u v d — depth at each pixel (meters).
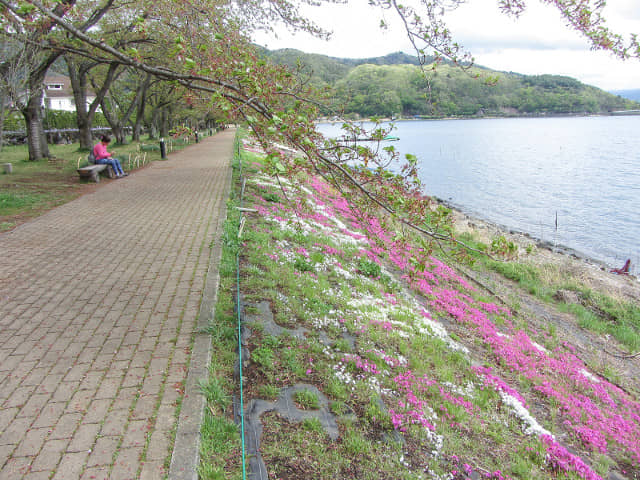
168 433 3.60
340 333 6.13
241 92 3.97
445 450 4.54
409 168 3.86
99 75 32.88
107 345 4.89
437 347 6.80
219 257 7.54
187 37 6.23
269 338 5.34
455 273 12.79
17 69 12.45
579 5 3.97
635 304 13.30
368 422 4.53
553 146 67.88
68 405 3.91
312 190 15.71
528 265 15.75
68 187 14.50
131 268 7.20
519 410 5.87
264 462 3.64
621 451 6.05
